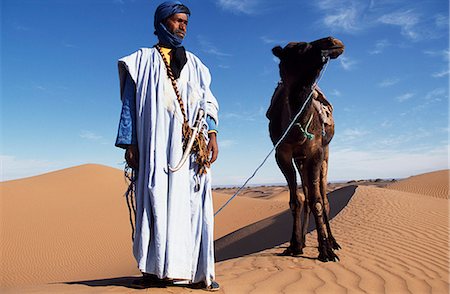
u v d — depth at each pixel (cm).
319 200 744
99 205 4188
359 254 792
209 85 480
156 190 413
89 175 5012
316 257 760
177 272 407
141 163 429
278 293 488
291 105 679
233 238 2297
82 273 2512
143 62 448
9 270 2595
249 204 4341
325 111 785
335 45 646
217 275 577
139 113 436
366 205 1641
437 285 572
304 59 655
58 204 4128
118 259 2830
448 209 1459
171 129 434
